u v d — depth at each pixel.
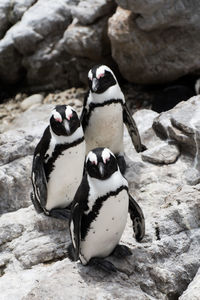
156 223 18.03
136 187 20.70
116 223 15.70
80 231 15.60
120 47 29.02
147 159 21.78
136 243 17.56
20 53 33.03
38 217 19.48
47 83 33.38
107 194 15.10
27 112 29.95
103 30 30.05
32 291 15.91
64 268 16.62
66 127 17.55
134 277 16.64
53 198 19.06
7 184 21.52
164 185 20.56
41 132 22.86
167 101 28.02
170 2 26.53
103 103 20.09
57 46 32.38
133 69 29.73
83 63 31.91
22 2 33.06
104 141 21.11
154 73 29.33
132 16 27.98
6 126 30.00
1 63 33.16
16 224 19.58
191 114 22.06
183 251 17.45
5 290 17.17
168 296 16.55
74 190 19.14
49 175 18.56
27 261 18.42
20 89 34.16
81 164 18.64
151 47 28.44
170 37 28.05
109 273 16.27
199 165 21.38
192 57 28.28
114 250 16.95
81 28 30.42
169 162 21.56
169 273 16.70
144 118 24.48
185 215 18.03
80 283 15.98
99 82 19.81
